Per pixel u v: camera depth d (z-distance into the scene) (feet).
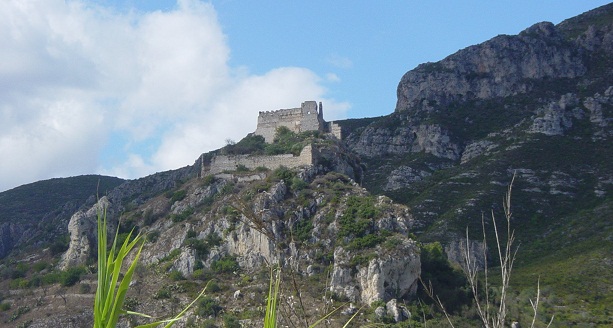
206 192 305.12
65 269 275.59
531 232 377.50
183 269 254.88
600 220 366.63
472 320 203.82
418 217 408.46
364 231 245.45
